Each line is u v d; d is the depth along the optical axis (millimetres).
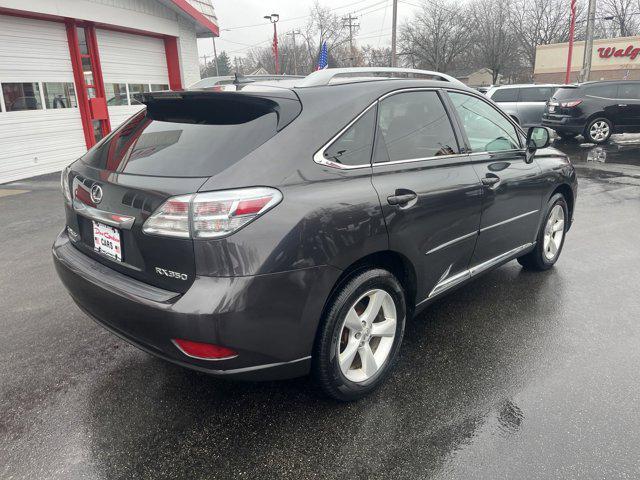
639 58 37344
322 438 2363
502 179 3438
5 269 4711
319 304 2262
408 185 2664
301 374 2373
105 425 2467
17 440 2359
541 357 3062
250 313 2064
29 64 9969
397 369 2945
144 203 2160
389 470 2164
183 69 14203
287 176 2170
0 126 9430
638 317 3592
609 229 5887
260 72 70750
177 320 2041
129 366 3004
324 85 2574
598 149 13016
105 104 11742
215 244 2014
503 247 3676
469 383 2797
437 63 51750
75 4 10430
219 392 2734
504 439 2344
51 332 3438
